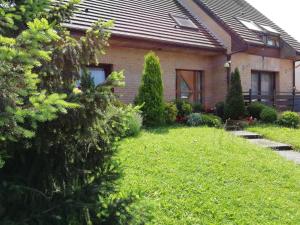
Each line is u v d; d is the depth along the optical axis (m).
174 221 4.88
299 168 8.11
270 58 18.08
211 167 7.15
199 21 17.33
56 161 3.02
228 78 16.00
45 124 2.81
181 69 15.64
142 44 13.51
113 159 3.49
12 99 2.29
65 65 3.12
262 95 16.36
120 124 3.31
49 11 3.46
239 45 15.73
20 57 2.28
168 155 7.64
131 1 15.59
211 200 5.60
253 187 6.42
